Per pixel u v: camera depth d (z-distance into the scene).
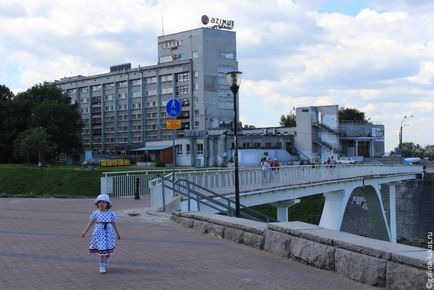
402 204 60.59
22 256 10.10
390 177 53.88
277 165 34.03
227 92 125.06
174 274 8.65
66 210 20.05
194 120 122.25
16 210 19.75
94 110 145.62
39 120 106.31
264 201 29.06
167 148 98.88
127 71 136.12
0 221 15.97
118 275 8.49
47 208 20.83
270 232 10.76
